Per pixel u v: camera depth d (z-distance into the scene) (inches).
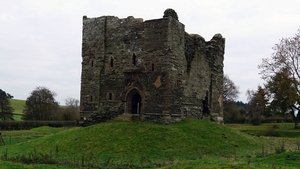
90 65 1592.0
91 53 1592.0
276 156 1042.1
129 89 1486.2
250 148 1315.2
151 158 1078.4
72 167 963.3
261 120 3599.9
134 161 1042.7
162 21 1424.7
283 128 2839.6
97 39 1581.0
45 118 3484.3
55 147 1206.3
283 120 3597.4
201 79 1647.4
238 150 1248.8
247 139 1448.1
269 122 3631.9
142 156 1090.7
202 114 1656.0
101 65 1560.0
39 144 1278.3
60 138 1298.0
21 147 1290.6
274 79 2571.4
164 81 1402.6
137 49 1480.1
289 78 2474.2
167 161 1038.4
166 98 1395.2
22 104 4586.6
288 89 2482.8
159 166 974.4
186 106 1520.7
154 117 1411.2
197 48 1624.0
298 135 2282.2
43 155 1114.7
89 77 1589.6
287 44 2527.1
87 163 1015.6
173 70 1425.9
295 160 984.9
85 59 1608.0
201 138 1289.4
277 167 885.8
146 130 1277.1
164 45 1412.4
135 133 1254.3
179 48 1473.9
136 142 1184.8
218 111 1786.4
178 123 1423.5
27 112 3489.2
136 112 1545.3
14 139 1700.3
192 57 1584.6
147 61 1450.5
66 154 1134.4
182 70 1496.1
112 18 1557.6
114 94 1521.9
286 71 2500.0
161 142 1195.3
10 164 948.6
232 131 1502.2
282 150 1189.7
